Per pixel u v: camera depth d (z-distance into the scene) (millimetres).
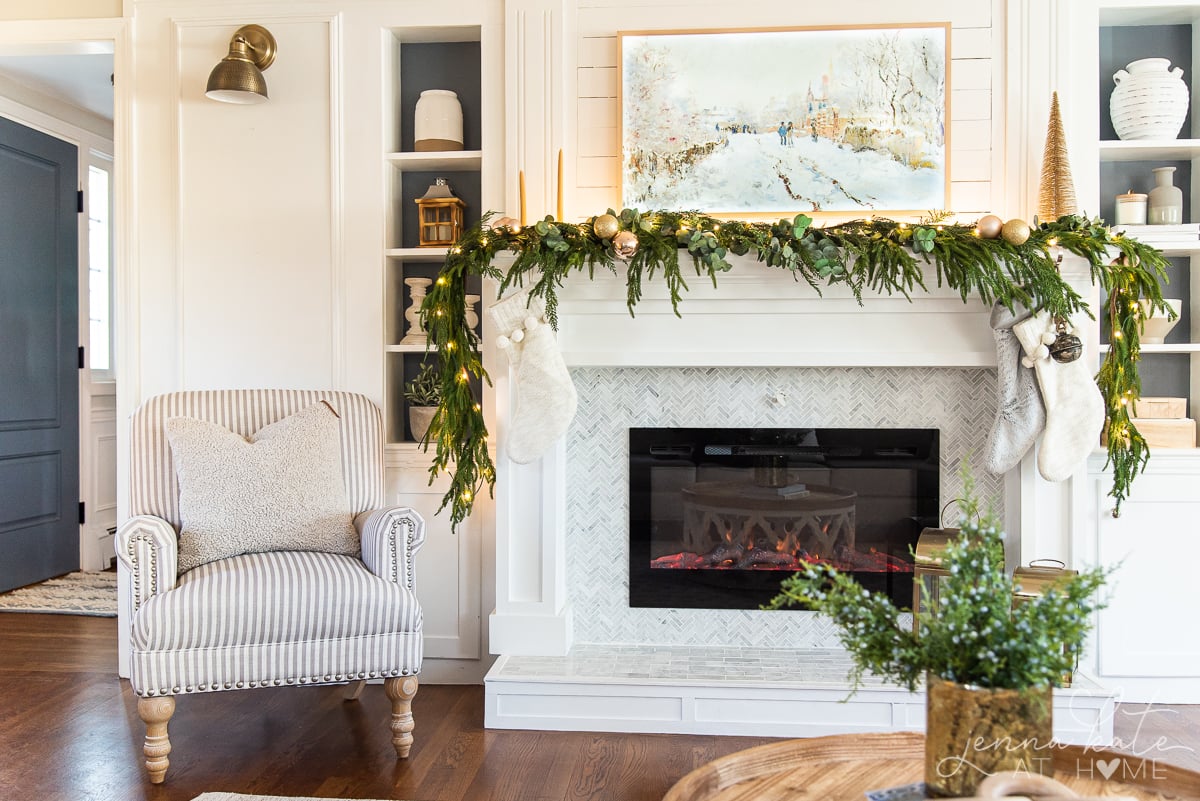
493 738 2740
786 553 3172
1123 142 3098
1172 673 3033
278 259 3283
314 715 2939
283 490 2725
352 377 3268
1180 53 3309
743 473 3182
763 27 3105
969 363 2902
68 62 4160
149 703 2381
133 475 2822
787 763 1542
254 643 2438
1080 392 2803
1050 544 2902
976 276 2756
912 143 3066
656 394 3193
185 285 3299
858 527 3148
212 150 3293
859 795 1427
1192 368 3285
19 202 4469
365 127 3262
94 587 4570
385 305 3275
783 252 2768
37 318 4609
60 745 2662
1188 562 3041
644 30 3148
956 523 3096
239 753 2617
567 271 2889
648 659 3006
